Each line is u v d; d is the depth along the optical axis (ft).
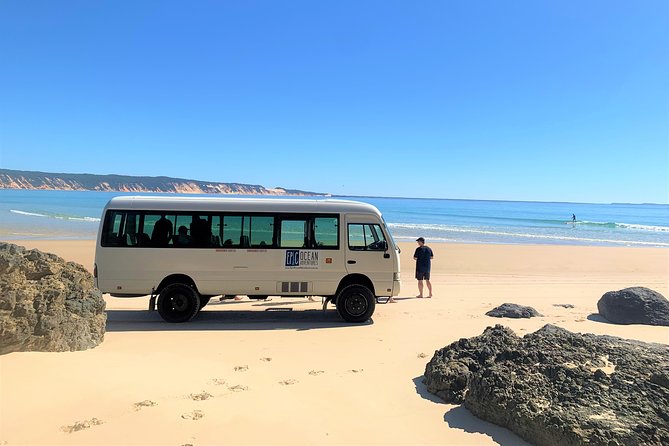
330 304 40.63
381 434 14.62
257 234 34.19
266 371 20.85
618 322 33.19
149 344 25.43
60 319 20.80
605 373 14.98
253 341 27.07
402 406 16.96
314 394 17.97
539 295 47.32
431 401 17.48
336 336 28.66
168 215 33.94
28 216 164.04
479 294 47.67
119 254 33.42
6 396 15.30
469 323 32.63
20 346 18.93
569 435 12.81
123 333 28.55
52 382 16.74
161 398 16.53
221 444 13.57
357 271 34.17
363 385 19.17
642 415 13.06
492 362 17.35
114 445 13.17
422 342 27.07
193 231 33.88
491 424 15.39
